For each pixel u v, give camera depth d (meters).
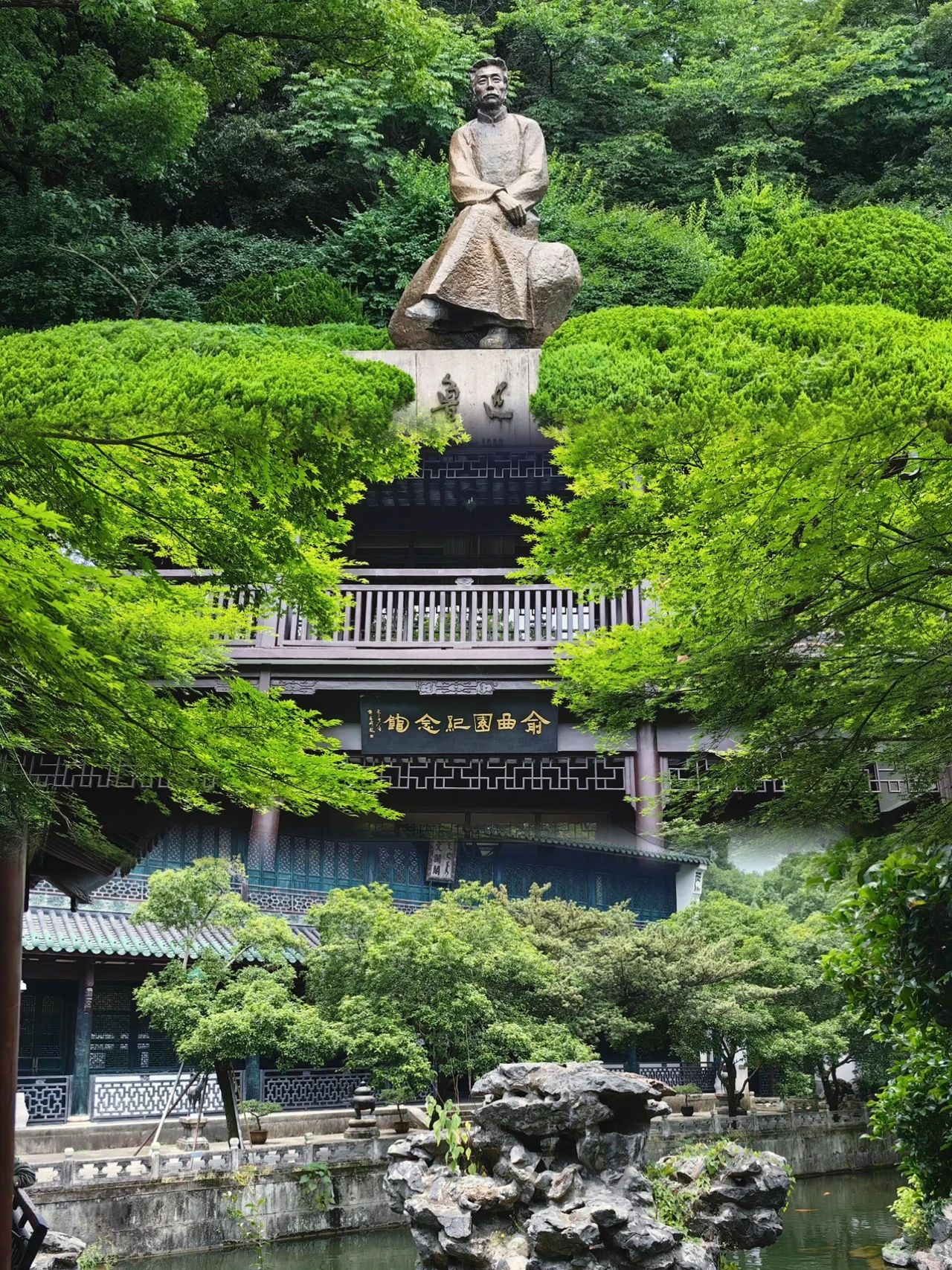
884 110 30.88
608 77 30.89
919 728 6.68
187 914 13.73
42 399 5.09
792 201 26.25
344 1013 14.24
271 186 27.09
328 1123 17.67
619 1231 9.27
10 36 20.08
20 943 7.32
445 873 10.34
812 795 6.96
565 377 5.78
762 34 32.25
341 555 10.86
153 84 20.34
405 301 12.61
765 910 16.61
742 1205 10.64
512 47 31.66
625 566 6.37
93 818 6.66
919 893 5.66
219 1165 14.91
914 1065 6.69
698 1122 16.47
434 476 9.81
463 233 12.48
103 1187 13.73
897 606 6.22
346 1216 15.55
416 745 9.99
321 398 5.12
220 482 5.45
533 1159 9.92
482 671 9.99
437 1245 9.66
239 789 6.67
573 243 23.69
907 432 5.02
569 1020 14.33
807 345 6.16
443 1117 10.39
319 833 10.27
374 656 10.04
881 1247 13.98
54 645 4.89
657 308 6.84
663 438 5.34
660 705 7.48
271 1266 13.57
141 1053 17.56
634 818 10.02
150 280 20.84
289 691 10.02
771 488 5.31
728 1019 15.00
